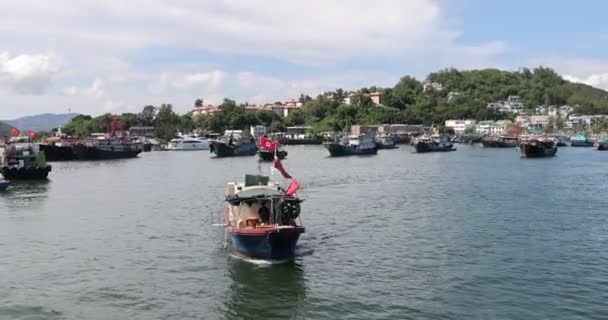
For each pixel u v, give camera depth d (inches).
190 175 4040.4
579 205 2384.4
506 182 3299.7
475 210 2283.5
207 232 1882.4
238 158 6141.7
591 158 5526.6
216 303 1199.6
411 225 1980.8
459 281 1326.3
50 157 5644.7
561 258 1519.4
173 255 1576.0
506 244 1681.8
